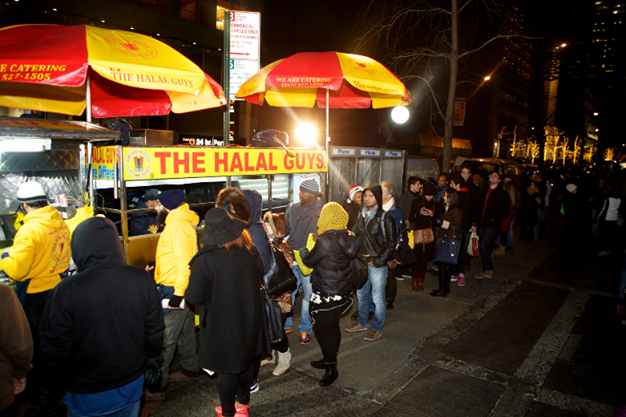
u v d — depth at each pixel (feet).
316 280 12.19
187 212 11.20
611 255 30.50
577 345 15.35
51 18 40.40
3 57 11.07
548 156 237.86
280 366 12.86
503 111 161.27
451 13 32.65
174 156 13.44
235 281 9.00
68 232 10.60
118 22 47.06
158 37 52.11
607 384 12.63
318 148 19.70
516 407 11.34
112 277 6.85
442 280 20.62
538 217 36.63
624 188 31.19
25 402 10.31
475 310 18.90
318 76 16.80
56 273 10.18
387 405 11.30
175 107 18.72
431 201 20.44
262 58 69.05
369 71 18.15
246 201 10.36
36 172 12.23
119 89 18.43
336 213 12.14
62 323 6.41
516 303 19.99
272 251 11.47
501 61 128.77
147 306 7.22
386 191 17.75
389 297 18.67
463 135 132.05
